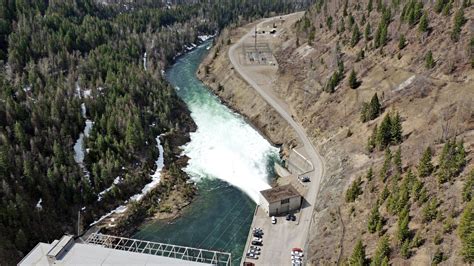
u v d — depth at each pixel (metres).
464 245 55.22
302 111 127.94
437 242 59.94
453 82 95.94
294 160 108.81
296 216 88.75
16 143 96.25
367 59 125.00
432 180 71.38
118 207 96.56
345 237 74.94
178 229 90.06
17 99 114.19
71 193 91.25
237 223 91.12
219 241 85.94
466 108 84.38
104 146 105.12
